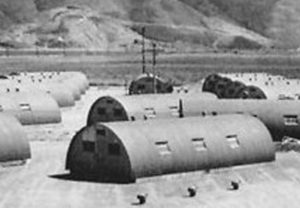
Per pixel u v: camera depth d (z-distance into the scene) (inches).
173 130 2188.7
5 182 2086.6
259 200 1866.4
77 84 5017.2
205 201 1843.0
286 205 1820.9
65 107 4192.9
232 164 2256.4
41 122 3393.2
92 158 2154.3
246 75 4680.1
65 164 2285.9
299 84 4173.2
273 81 4288.9
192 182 2076.8
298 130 2780.5
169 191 1956.2
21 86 4293.8
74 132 3233.3
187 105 2935.5
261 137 2364.7
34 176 2170.3
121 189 1973.4
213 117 2391.7
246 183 2078.0
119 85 6304.1
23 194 1926.7
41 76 5369.1
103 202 1825.8
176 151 2127.2
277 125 2797.7
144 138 2105.1
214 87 4439.0
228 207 1786.4
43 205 1801.2
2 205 1806.1
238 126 2352.4
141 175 2049.7
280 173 2224.4
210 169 2202.3
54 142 2906.0
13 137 2363.4
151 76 4527.6
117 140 2070.6
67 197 1884.8
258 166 2330.2
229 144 2267.5
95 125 2143.2
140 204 1802.4
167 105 3041.3
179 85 6131.9
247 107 2874.0
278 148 2657.5
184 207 1774.1
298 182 2094.0
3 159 2320.4
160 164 2084.2
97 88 5984.3
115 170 2086.6
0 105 3309.5
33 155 2561.5
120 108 2933.1
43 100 3467.0
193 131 2225.6
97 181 2084.2
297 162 2401.6
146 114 2945.4
